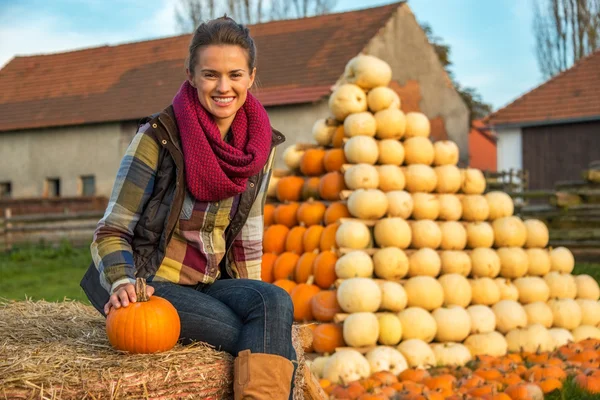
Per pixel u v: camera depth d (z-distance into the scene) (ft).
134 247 9.62
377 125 22.08
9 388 7.66
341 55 57.67
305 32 62.69
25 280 35.14
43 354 8.40
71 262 43.16
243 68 9.32
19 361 8.06
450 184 22.13
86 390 7.84
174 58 68.33
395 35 61.11
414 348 18.37
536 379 15.71
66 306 11.73
